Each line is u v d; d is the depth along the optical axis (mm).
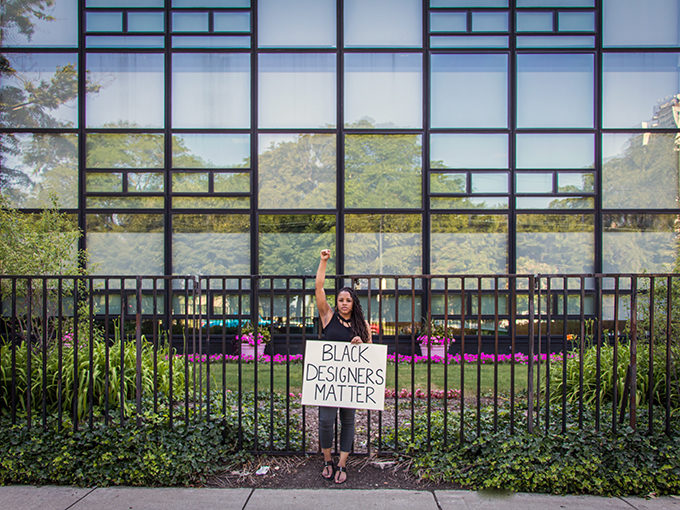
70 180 8531
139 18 8664
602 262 8688
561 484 3258
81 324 5352
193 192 8602
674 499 3195
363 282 8664
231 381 6309
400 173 8750
